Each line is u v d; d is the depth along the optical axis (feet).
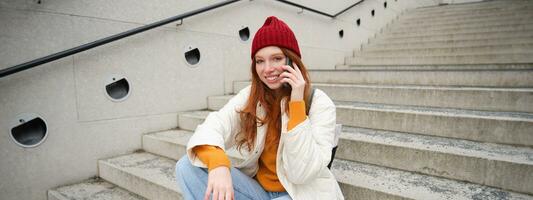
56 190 7.65
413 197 4.79
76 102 8.00
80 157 8.19
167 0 9.85
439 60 14.37
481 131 6.51
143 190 7.14
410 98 8.95
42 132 7.48
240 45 12.69
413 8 30.86
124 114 9.04
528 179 4.90
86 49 7.66
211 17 11.34
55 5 7.46
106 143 8.70
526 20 17.47
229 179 3.69
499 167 5.16
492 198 4.78
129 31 8.50
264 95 4.13
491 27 17.65
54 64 7.53
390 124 7.67
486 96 7.82
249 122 4.16
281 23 3.91
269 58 3.81
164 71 10.00
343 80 12.21
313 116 3.93
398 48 18.67
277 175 4.00
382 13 24.32
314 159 3.45
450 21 21.49
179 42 10.36
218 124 4.21
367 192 5.21
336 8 18.04
